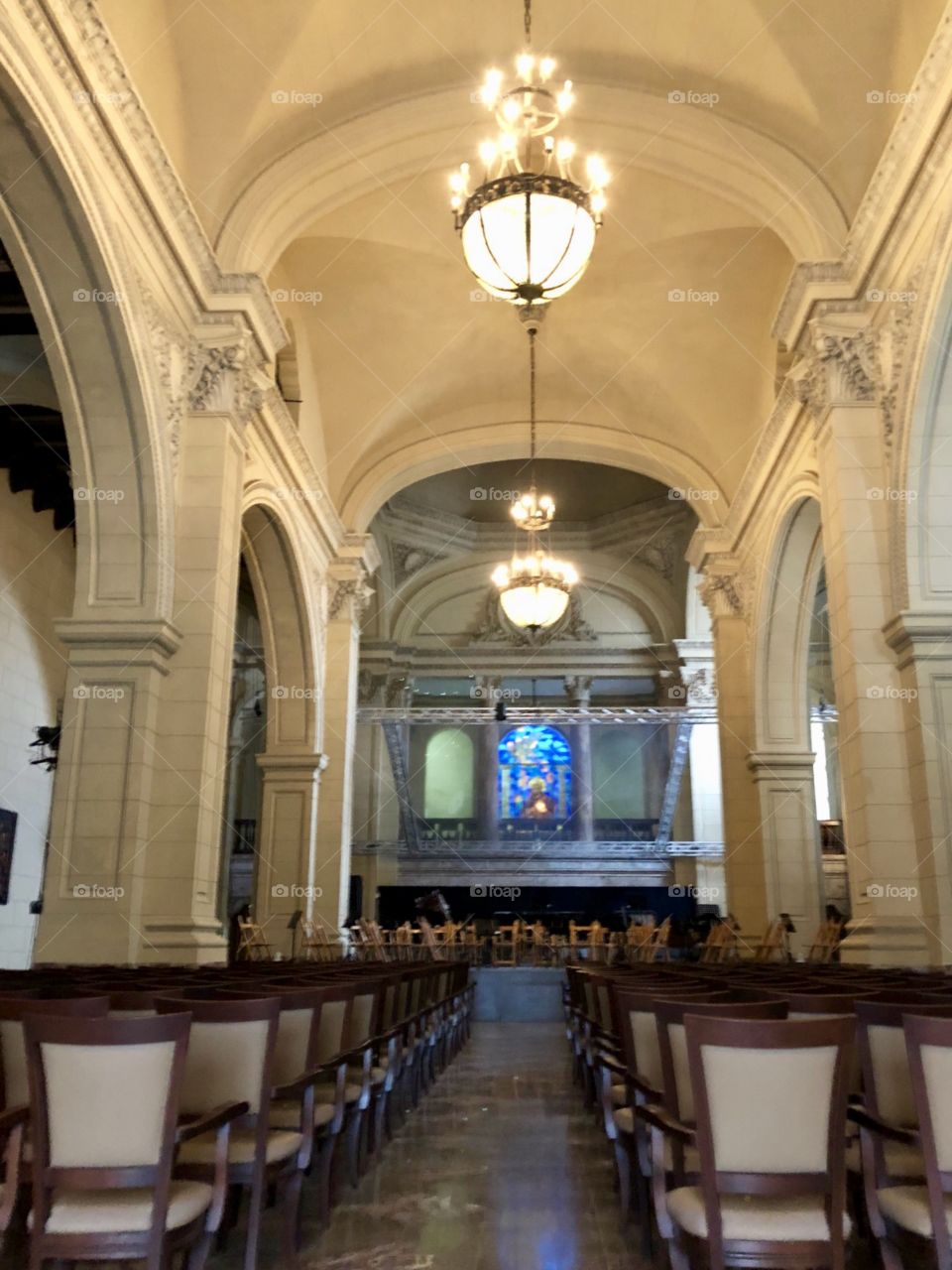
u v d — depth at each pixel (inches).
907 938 351.9
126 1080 109.3
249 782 900.0
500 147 333.4
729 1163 107.0
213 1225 122.2
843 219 407.2
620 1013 177.5
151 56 366.0
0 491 553.6
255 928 555.8
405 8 386.0
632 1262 138.2
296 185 421.7
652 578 1034.1
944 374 349.1
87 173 301.7
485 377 640.4
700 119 418.9
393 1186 180.2
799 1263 106.5
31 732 582.6
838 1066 106.9
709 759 997.8
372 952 652.7
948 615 359.9
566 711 880.3
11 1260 131.0
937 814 349.7
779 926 545.0
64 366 343.0
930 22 346.9
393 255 536.4
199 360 398.9
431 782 1063.0
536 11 394.9
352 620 655.8
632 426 659.4
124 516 364.8
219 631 381.7
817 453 420.5
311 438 610.2
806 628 595.5
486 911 1007.0
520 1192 175.8
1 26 252.5
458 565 1053.8
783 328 431.8
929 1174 106.3
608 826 1041.5
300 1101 157.9
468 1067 358.9
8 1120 116.0
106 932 337.4
